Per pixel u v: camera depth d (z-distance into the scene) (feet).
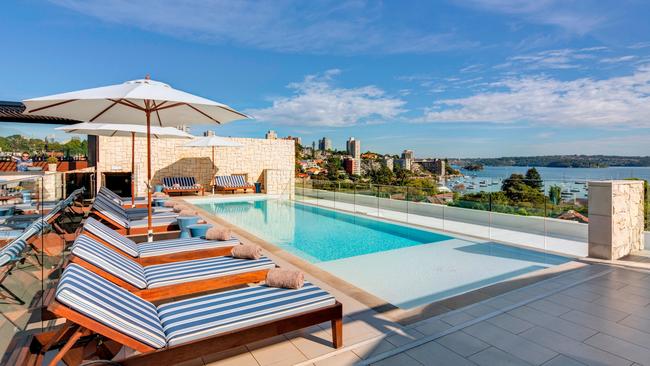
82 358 8.32
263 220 38.06
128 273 11.46
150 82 15.37
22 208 12.64
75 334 7.66
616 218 18.76
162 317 8.95
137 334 7.86
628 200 19.54
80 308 7.57
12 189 12.17
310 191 50.78
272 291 10.55
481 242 25.32
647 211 20.76
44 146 52.70
